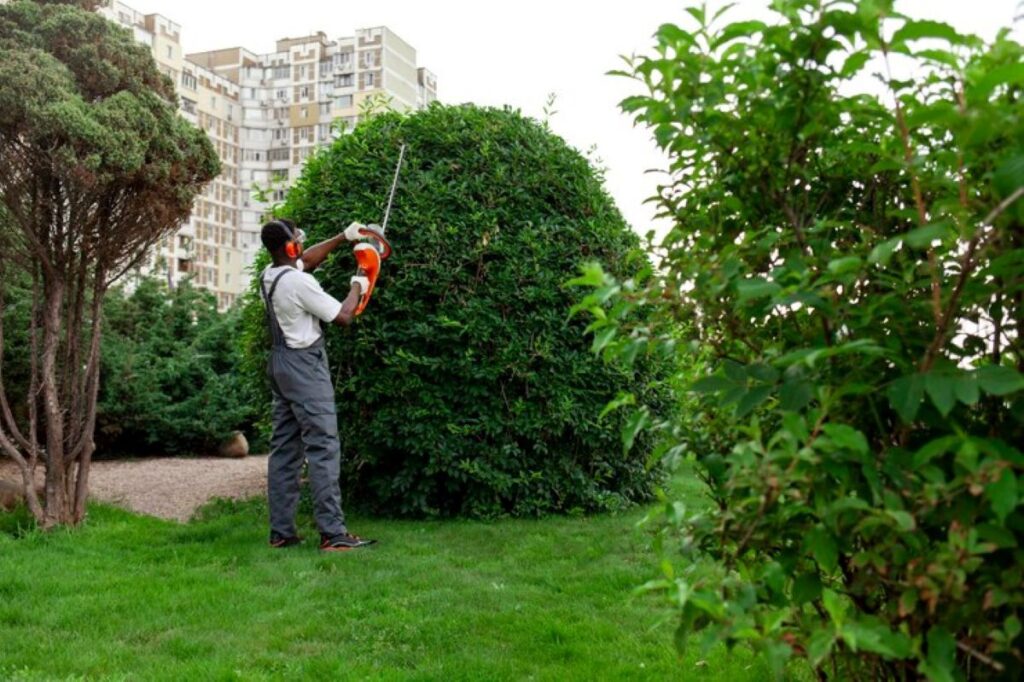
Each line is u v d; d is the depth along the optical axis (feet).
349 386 19.25
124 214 18.29
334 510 16.37
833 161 6.86
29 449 18.24
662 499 6.77
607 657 10.33
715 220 6.82
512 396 19.66
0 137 17.01
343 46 170.30
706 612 5.37
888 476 5.27
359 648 10.75
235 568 14.82
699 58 5.96
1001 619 5.21
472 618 11.85
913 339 5.55
